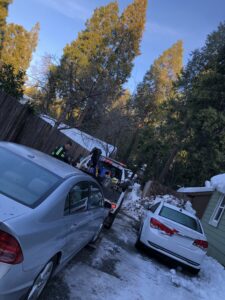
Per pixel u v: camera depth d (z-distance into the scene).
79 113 19.48
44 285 4.57
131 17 33.66
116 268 7.51
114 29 32.38
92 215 6.47
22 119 13.26
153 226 9.45
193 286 8.30
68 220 4.77
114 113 25.88
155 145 37.91
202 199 26.56
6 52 41.19
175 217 10.08
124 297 6.10
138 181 39.75
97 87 17.91
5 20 38.16
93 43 30.03
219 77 30.95
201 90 31.36
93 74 18.39
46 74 17.47
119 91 19.97
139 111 41.19
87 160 12.48
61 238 4.54
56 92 18.75
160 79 50.75
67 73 17.31
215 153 31.44
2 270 3.45
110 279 6.69
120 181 12.50
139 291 6.66
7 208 3.79
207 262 11.39
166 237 9.26
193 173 34.09
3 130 12.38
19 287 3.70
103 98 17.97
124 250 9.34
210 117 29.98
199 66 36.53
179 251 9.16
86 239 6.60
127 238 11.00
